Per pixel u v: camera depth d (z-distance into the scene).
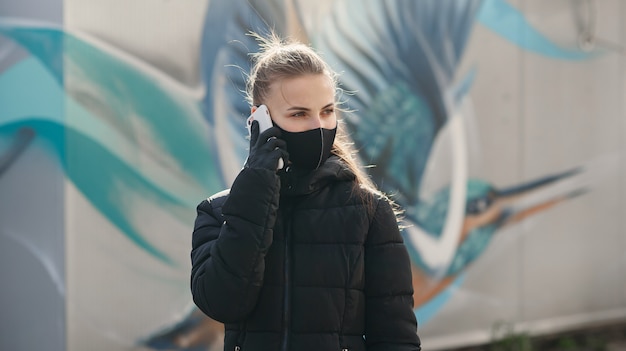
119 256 8.69
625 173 13.80
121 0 8.59
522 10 12.23
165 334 9.02
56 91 8.38
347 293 4.39
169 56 8.90
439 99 11.29
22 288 8.72
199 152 9.15
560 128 12.85
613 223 13.70
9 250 8.79
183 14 8.97
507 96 12.12
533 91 12.45
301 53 4.49
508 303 12.30
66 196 8.38
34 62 8.49
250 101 4.85
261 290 4.36
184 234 9.11
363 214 4.48
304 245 4.41
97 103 8.50
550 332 12.91
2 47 8.69
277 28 9.63
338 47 10.23
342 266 4.39
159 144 8.88
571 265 13.16
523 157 12.38
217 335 9.39
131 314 8.79
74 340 8.48
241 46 9.38
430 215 11.25
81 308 8.50
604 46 13.41
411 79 10.98
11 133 8.65
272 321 4.33
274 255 4.39
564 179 12.95
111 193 8.62
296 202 4.48
